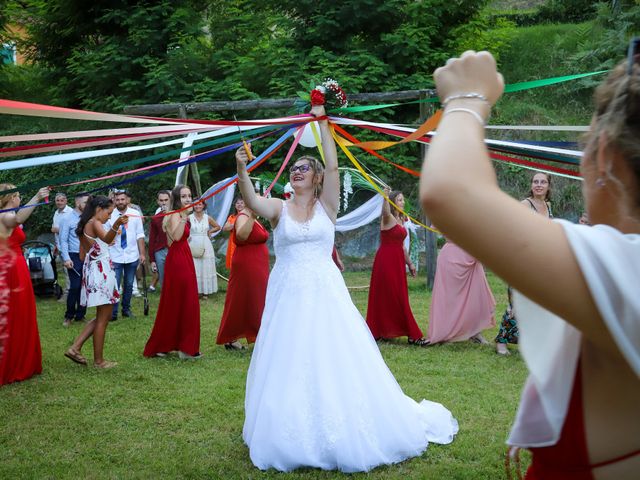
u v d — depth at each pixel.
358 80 11.46
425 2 12.33
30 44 14.90
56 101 14.02
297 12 12.95
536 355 0.88
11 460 3.68
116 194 7.91
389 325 6.50
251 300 6.24
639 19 12.75
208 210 10.43
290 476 3.31
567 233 0.71
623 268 0.68
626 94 0.78
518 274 0.70
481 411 4.34
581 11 15.87
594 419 0.86
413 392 4.77
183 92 12.21
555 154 1.86
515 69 13.63
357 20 12.20
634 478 0.84
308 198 3.78
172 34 12.98
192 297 5.93
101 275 5.55
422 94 8.90
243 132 3.09
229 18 13.56
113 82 12.95
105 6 13.59
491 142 1.90
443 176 0.70
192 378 5.31
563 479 0.90
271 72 12.52
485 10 14.05
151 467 3.55
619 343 0.68
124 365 5.75
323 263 3.67
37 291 9.47
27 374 5.29
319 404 3.37
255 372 3.66
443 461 3.53
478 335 6.50
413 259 10.48
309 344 3.47
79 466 3.59
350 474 3.34
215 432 4.08
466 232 0.69
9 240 5.20
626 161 0.78
